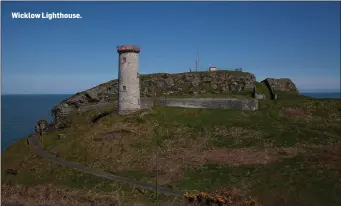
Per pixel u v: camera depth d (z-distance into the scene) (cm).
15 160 5981
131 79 7081
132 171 5197
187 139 6156
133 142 6091
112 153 5825
